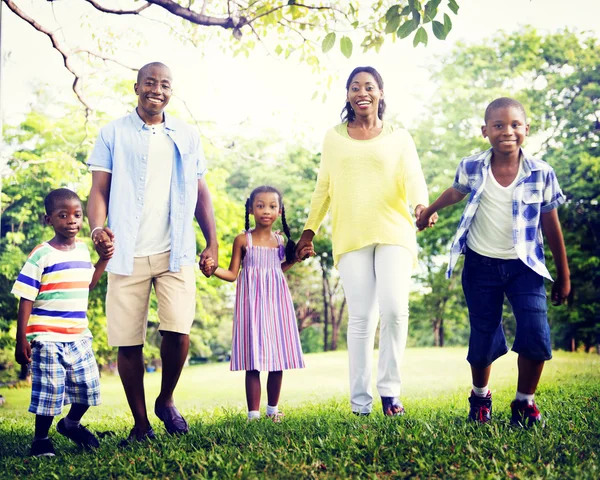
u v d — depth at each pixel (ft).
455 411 14.33
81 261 12.68
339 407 17.29
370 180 13.98
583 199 59.72
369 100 14.21
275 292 14.62
